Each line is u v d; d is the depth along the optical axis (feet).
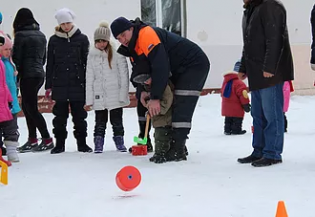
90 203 11.38
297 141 20.79
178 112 16.42
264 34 15.08
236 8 36.68
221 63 36.58
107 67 19.22
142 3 35.04
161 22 35.55
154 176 14.11
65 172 15.26
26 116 20.84
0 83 16.43
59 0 32.09
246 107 24.09
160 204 11.09
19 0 31.17
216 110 33.19
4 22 30.96
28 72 20.15
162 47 15.57
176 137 16.55
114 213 10.52
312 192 11.96
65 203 11.46
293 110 33.40
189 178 13.76
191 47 16.51
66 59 19.38
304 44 39.40
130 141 22.79
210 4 36.09
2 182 13.73
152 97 15.67
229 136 23.80
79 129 19.83
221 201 11.25
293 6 38.99
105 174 14.76
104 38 18.93
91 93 19.25
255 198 11.48
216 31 36.40
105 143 22.62
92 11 32.96
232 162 16.34
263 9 14.96
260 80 15.28
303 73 39.58
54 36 19.63
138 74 15.85
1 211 10.98
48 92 19.89
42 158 18.16
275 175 13.96
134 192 12.25
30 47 20.13
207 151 18.99
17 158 17.37
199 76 16.43
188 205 10.96
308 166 15.24
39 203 11.55
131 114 31.91
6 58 17.52
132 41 15.71
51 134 25.63
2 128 17.44
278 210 8.71
